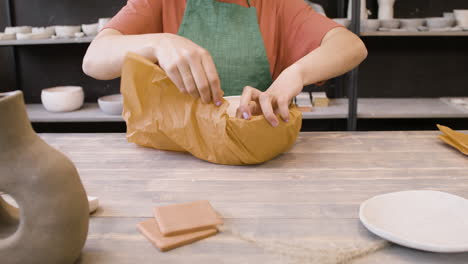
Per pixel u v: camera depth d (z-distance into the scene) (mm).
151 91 896
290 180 813
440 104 2498
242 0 1382
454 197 661
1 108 436
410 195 679
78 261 534
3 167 454
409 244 533
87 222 515
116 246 569
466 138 1024
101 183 806
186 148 930
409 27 2299
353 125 2297
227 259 534
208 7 1321
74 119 2346
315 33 1276
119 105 2342
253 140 852
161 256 543
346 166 894
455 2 2506
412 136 1137
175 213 624
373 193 745
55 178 470
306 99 2365
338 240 578
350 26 2240
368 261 532
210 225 599
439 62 2646
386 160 932
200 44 1332
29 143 468
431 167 882
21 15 2656
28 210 465
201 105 859
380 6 2369
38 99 2812
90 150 1028
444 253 547
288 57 1412
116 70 1011
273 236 590
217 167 897
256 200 717
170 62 800
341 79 2645
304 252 545
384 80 2689
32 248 473
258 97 910
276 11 1392
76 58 2734
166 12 1344
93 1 2621
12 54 2730
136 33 1260
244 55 1345
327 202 707
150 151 1017
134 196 741
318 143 1078
